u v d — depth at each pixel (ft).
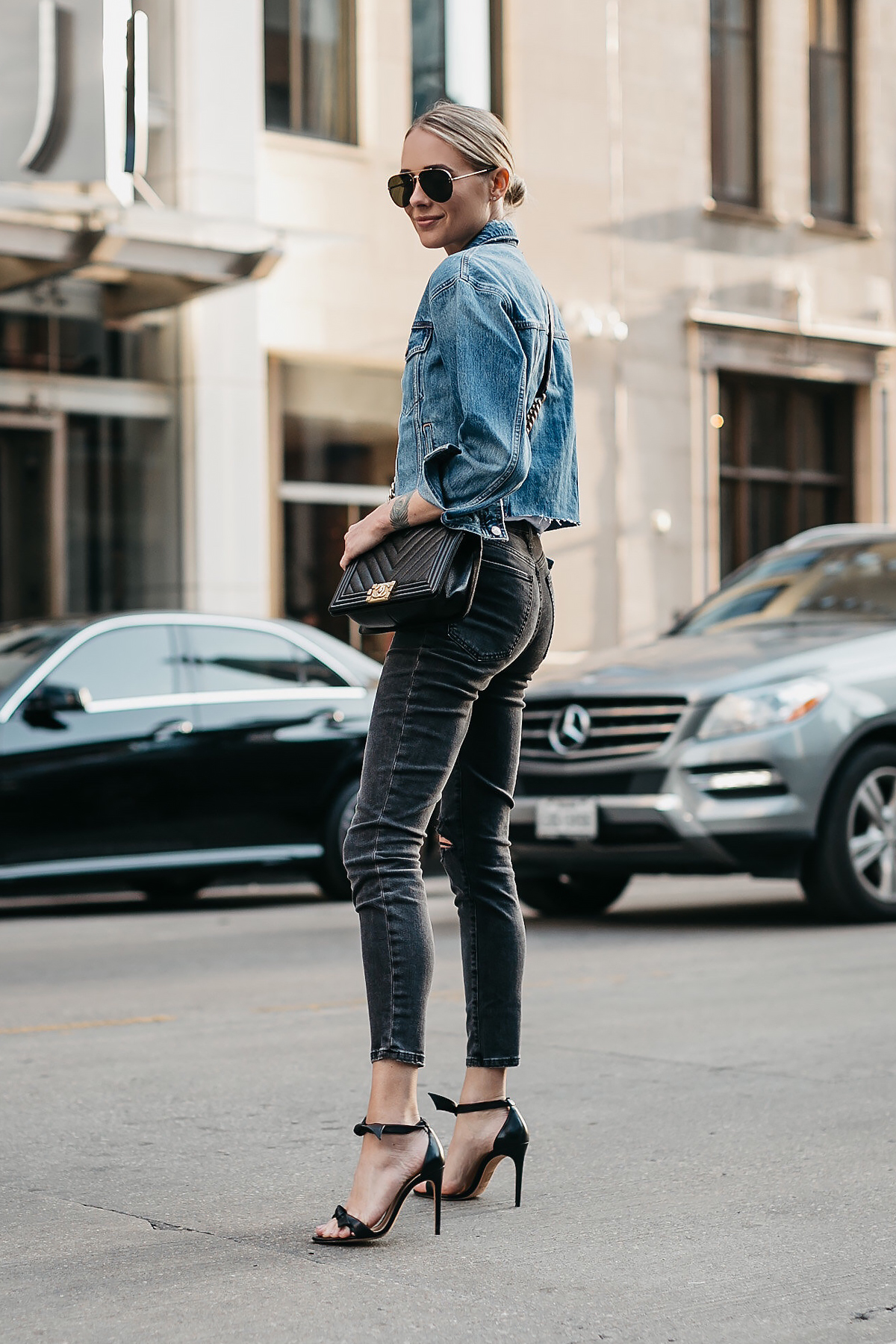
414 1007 14.46
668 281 85.97
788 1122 19.33
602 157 83.41
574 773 36.22
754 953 33.14
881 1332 12.53
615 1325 12.52
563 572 82.07
